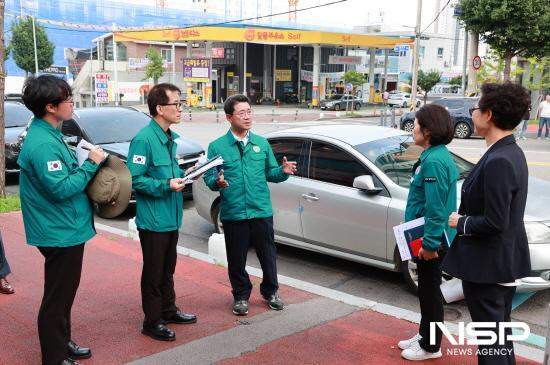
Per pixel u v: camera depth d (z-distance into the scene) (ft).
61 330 11.02
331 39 138.92
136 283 16.83
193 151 29.89
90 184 10.75
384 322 14.39
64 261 10.66
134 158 12.01
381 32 184.14
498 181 8.74
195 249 22.50
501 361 9.51
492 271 9.14
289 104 166.91
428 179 10.62
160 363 11.93
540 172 38.58
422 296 11.89
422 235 11.00
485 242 9.20
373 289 17.84
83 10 215.92
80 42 216.95
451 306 16.29
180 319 13.94
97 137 29.99
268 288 15.07
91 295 15.80
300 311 15.05
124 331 13.46
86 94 166.30
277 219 20.43
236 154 14.14
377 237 17.46
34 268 18.12
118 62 170.09
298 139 20.25
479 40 80.69
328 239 18.93
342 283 18.40
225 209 14.37
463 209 9.70
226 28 130.52
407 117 72.43
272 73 169.37
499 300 9.40
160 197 12.27
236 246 14.47
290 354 12.50
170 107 12.17
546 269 15.06
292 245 20.38
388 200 17.19
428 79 189.06
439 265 11.44
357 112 134.41
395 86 205.16
